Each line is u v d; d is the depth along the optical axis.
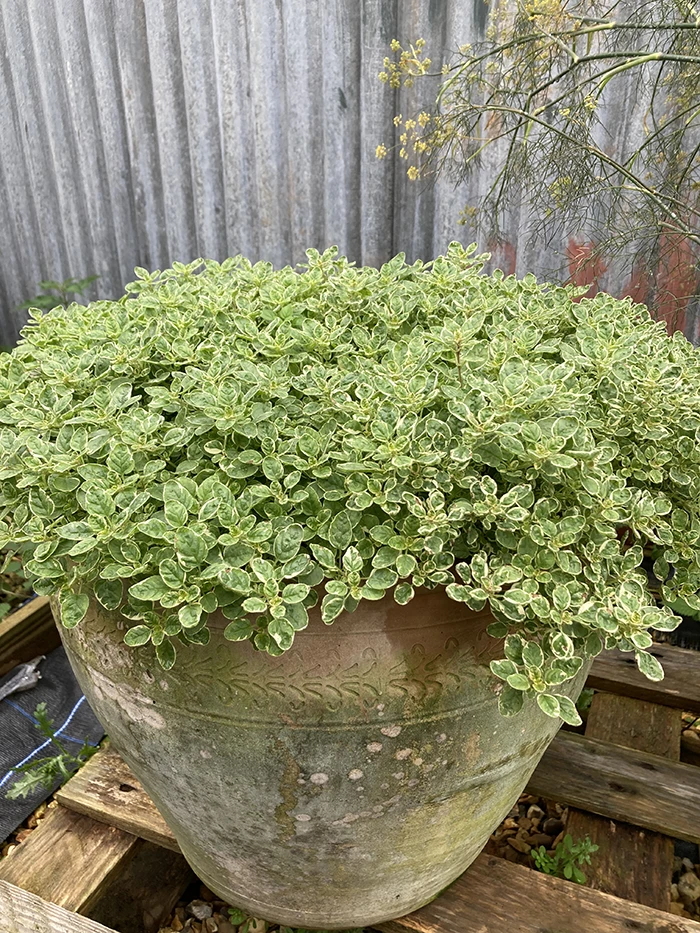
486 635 0.93
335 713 0.90
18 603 2.43
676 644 2.21
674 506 1.08
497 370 1.04
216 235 3.32
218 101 3.07
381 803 0.98
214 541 0.84
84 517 0.96
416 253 2.93
